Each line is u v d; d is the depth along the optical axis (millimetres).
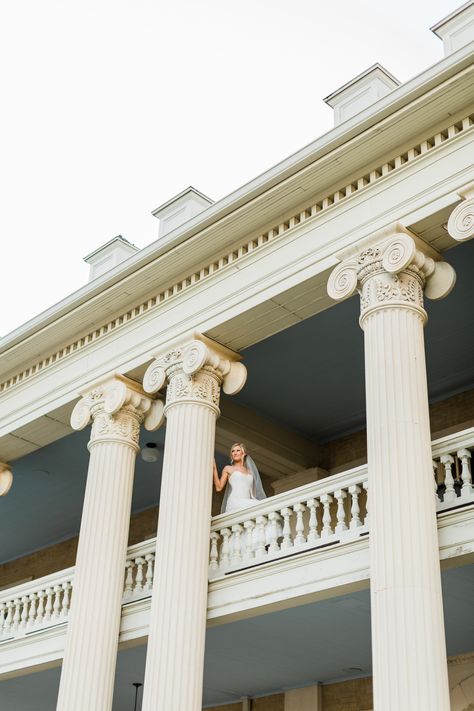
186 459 13461
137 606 13930
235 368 14320
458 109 11602
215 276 14430
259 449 17562
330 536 11938
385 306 11562
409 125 11898
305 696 17281
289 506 12727
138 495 21375
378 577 10281
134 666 16969
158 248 14656
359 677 16766
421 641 9734
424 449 10805
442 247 12250
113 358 15688
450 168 11695
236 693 18344
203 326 14242
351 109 13539
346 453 18062
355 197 12711
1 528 23578
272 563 12328
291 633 14523
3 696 19766
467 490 10828
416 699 9461
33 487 21109
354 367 16312
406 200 12023
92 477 14836
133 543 21828
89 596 13914
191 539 12938
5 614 18578
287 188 13078
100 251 17297
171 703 11938
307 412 17766
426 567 10117
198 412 13812
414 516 10352
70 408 16500
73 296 16047
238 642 15141
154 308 15297
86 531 14430
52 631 15375
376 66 13414
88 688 13305
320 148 12555
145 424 15383
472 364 16094
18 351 17266
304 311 13578
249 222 13703
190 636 12359
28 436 17453
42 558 24438
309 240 13125
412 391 11055
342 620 13820
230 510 14023
